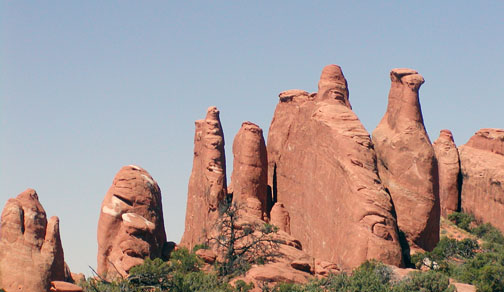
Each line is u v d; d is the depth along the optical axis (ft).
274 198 310.86
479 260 248.73
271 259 247.29
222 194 288.51
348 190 256.32
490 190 354.54
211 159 293.23
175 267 242.78
